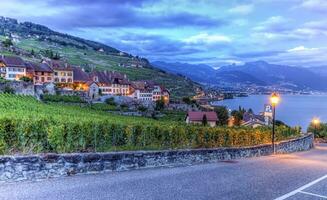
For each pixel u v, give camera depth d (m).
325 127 79.44
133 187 12.14
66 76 147.12
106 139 20.98
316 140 76.81
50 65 145.00
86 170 14.91
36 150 17.42
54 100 93.94
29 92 85.50
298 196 11.55
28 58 177.00
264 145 31.73
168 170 16.84
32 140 17.42
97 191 11.34
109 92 160.88
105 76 163.38
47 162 13.63
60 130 18.20
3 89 78.88
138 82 180.88
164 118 108.25
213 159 22.92
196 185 12.87
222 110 115.19
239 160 23.77
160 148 23.22
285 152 39.72
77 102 99.00
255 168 18.41
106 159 15.66
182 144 26.31
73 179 13.45
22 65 127.62
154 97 179.12
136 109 112.94
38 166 13.36
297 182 14.16
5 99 59.22
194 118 103.25
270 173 16.53
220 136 31.52
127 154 16.66
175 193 11.38
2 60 124.75
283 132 50.12
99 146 20.58
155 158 18.19
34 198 10.20
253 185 13.22
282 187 12.98
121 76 170.75
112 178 13.89
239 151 26.58
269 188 12.72
